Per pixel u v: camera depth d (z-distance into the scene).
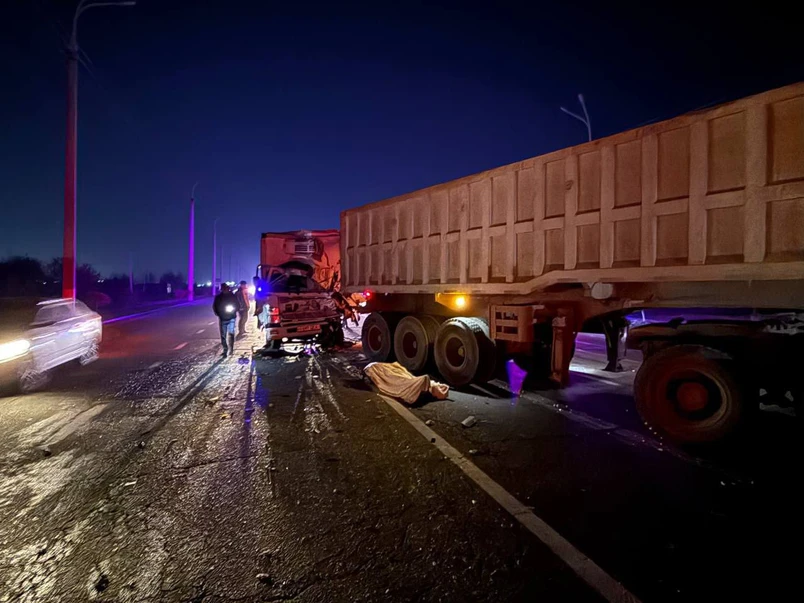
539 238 6.89
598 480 4.44
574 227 6.38
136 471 4.72
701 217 5.09
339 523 3.69
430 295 9.49
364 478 4.52
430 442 5.50
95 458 5.07
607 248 5.99
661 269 5.42
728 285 5.07
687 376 5.24
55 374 9.87
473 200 8.05
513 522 3.68
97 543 3.45
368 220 11.24
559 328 6.80
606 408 6.93
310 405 7.21
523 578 3.00
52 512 3.90
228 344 12.60
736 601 2.79
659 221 5.48
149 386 8.64
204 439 5.66
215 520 3.75
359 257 11.73
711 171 5.02
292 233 18.39
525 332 7.13
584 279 6.25
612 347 8.55
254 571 3.10
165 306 38.00
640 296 5.86
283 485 4.37
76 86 16.28
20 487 4.38
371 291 11.23
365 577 3.03
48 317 9.34
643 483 4.38
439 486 4.32
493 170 7.62
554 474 4.58
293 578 3.03
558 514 3.81
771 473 4.60
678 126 5.27
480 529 3.58
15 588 2.95
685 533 3.52
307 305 13.38
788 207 4.51
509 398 7.55
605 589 2.89
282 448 5.34
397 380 7.82
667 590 2.88
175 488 4.32
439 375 9.39
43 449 5.23
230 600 2.82
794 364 4.77
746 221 4.75
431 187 9.02
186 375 9.70
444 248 8.72
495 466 4.78
